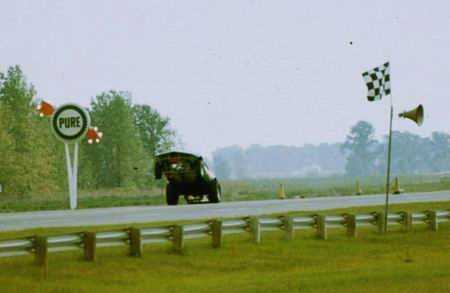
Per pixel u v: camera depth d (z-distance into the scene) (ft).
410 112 343.67
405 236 353.92
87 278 250.16
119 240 280.51
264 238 330.34
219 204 508.12
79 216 399.03
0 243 251.39
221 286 234.79
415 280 238.07
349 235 348.38
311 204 501.15
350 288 224.53
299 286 229.66
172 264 276.62
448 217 386.52
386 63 345.10
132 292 227.61
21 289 230.27
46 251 258.57
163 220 376.48
